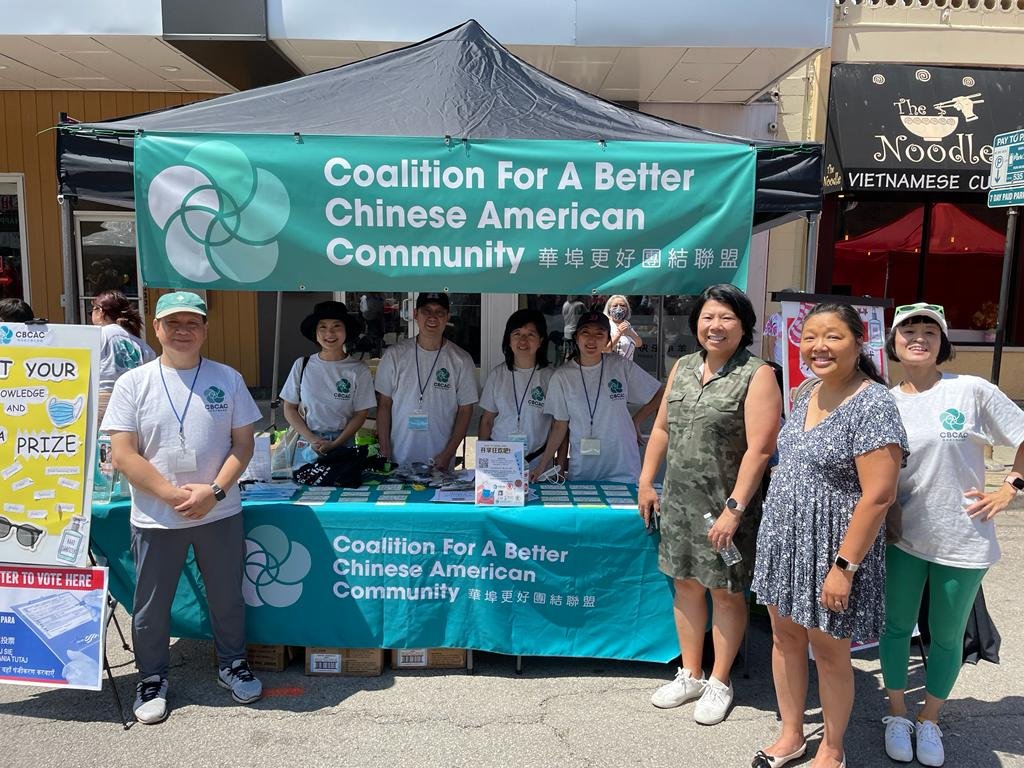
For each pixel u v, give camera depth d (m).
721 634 3.13
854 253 9.37
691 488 3.06
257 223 3.25
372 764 2.81
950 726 3.11
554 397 4.02
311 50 6.82
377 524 3.37
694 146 3.29
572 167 3.28
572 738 2.99
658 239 3.33
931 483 2.75
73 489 3.05
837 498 2.50
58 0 6.39
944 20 8.68
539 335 4.09
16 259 8.97
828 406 2.59
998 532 5.56
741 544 3.03
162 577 3.09
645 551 3.38
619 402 3.99
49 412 3.05
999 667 3.63
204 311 3.07
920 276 9.51
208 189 3.23
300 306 8.88
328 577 3.41
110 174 3.39
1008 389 9.62
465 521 3.36
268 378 9.02
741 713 3.20
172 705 3.21
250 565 3.40
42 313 8.94
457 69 3.83
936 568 2.79
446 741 2.96
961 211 9.45
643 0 6.59
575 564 3.39
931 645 2.88
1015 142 5.95
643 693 3.35
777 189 3.46
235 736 2.98
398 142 3.24
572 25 6.62
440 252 3.29
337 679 3.46
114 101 8.56
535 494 3.65
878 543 2.52
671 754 2.89
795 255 9.02
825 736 2.71
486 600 3.41
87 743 2.93
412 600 3.42
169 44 6.64
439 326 4.19
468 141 3.25
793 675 2.75
